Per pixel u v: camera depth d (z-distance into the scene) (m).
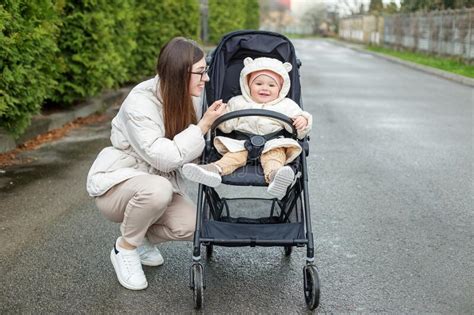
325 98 12.60
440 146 7.96
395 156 7.38
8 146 7.13
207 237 3.47
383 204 5.52
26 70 6.66
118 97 11.32
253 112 3.54
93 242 4.48
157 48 13.66
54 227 4.77
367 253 4.38
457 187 6.08
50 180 6.06
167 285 3.82
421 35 26.58
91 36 9.06
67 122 8.91
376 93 13.63
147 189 3.46
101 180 3.56
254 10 45.94
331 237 4.68
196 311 3.50
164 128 3.51
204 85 3.89
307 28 70.81
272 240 3.45
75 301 3.59
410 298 3.69
